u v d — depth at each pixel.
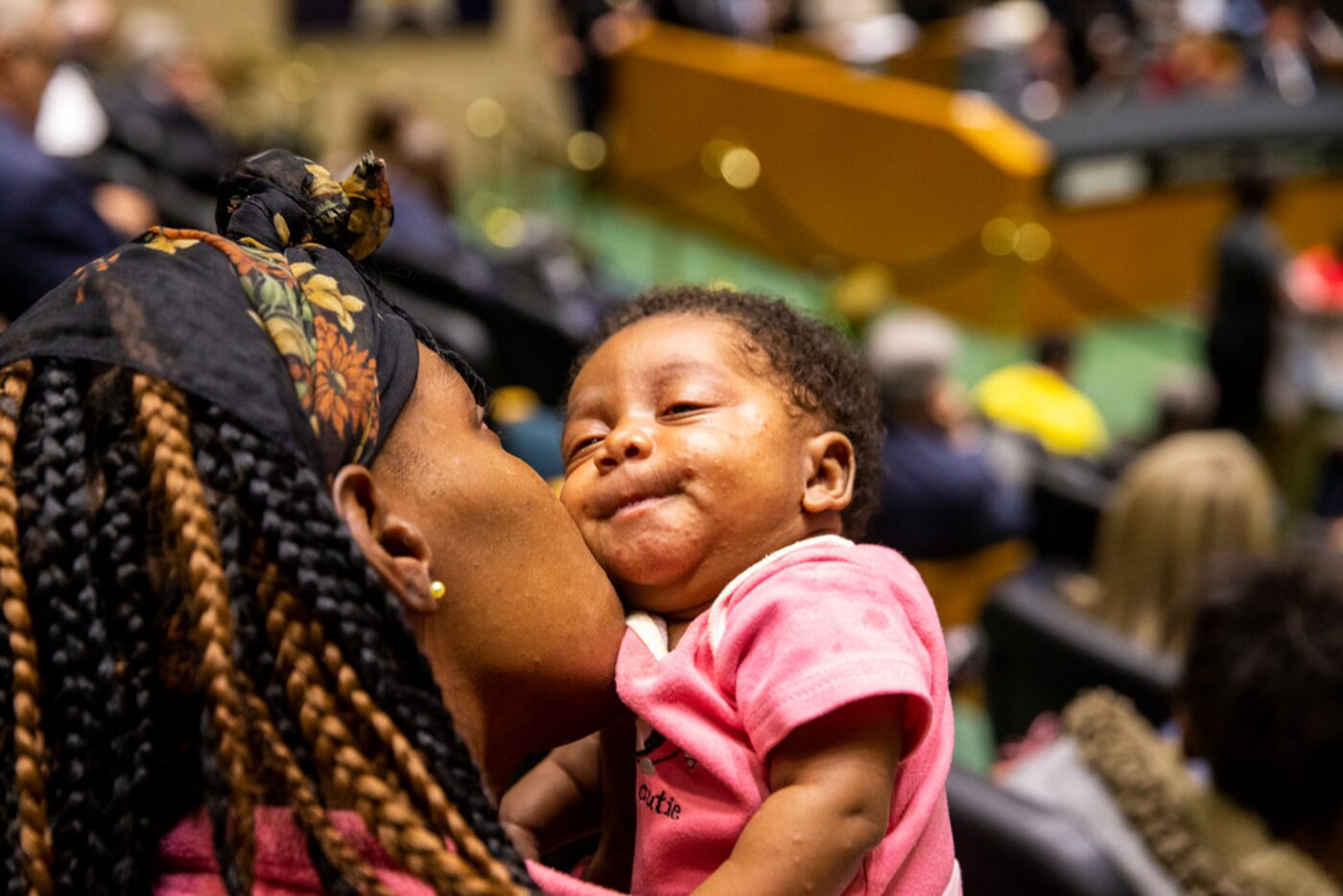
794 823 0.90
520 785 1.17
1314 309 7.54
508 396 4.17
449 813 0.79
